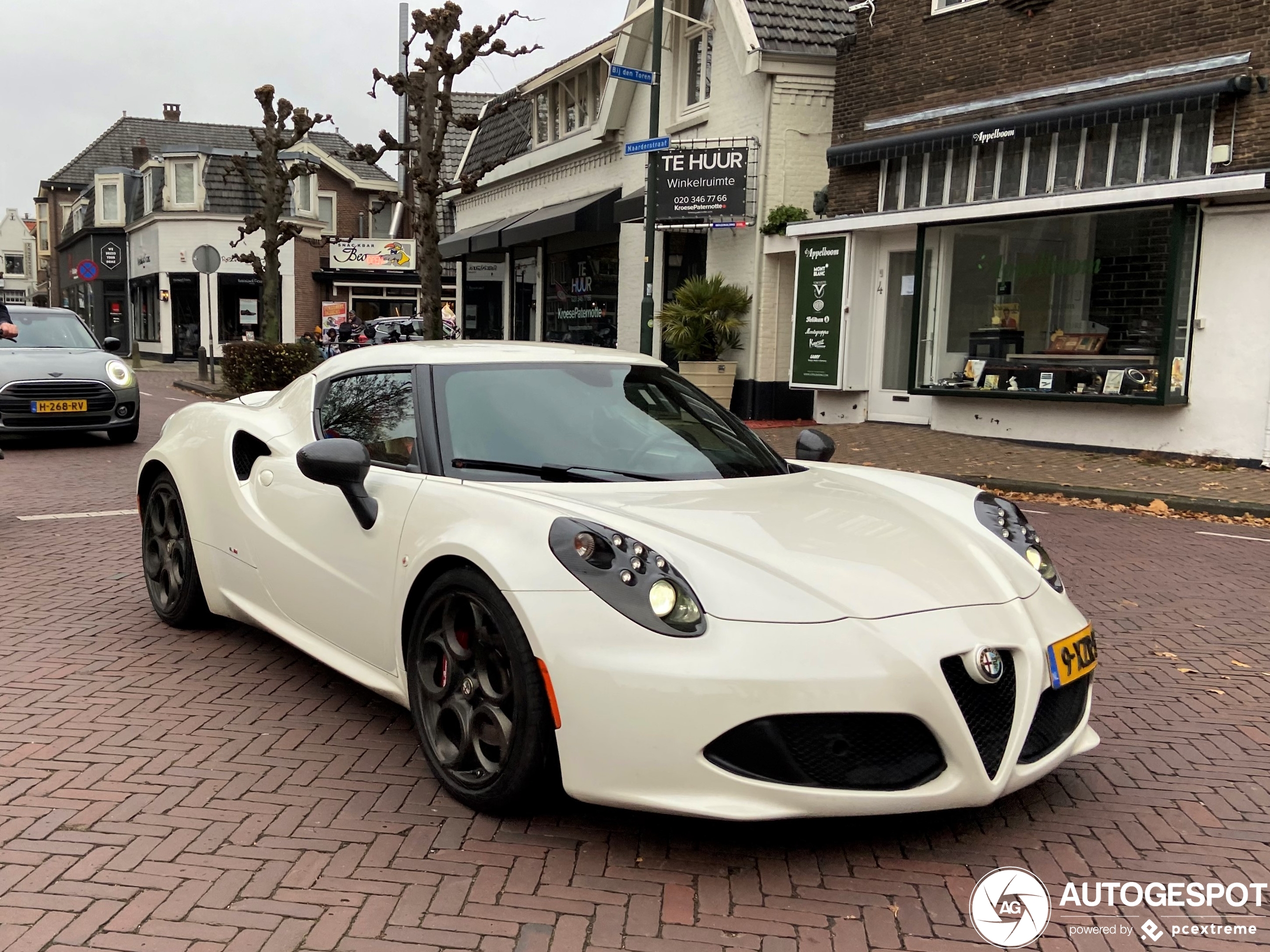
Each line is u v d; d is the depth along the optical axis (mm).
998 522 3494
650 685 2596
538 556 2830
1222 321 10789
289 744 3564
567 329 22594
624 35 18328
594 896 2613
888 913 2578
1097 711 4117
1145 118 11062
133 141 56281
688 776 2584
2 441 12594
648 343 14875
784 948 2420
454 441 3488
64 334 12836
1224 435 10836
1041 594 3135
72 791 3172
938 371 13688
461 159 30094
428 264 17281
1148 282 11195
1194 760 3619
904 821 3080
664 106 18094
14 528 7355
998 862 2850
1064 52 12008
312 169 23953
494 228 23562
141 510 5137
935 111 13445
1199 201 10812
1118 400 11375
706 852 2850
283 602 4004
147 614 5191
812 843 2920
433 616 3166
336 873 2705
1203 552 7328
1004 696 2793
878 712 2578
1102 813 3180
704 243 17391
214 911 2518
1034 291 12422
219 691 4090
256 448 4352
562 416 3674
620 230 19719
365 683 3521
